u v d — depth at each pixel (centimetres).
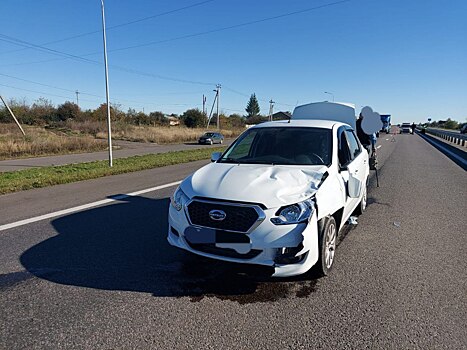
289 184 341
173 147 2961
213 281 345
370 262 396
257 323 273
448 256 415
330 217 360
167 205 654
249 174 365
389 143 2862
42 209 617
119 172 1088
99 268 373
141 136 3994
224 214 314
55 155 2186
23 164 1658
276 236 303
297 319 279
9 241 453
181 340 251
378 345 246
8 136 3016
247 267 365
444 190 833
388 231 512
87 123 4909
